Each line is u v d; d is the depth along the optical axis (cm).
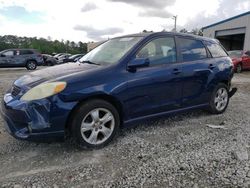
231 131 464
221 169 328
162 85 441
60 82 356
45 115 346
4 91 840
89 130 380
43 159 354
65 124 360
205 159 354
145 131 459
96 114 381
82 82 366
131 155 367
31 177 310
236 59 1633
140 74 414
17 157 360
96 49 506
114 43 481
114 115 396
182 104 483
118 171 324
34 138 349
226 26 2891
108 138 396
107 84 381
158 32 463
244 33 2614
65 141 406
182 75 468
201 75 503
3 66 2000
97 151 380
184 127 482
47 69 430
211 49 546
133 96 410
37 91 349
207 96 531
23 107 346
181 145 400
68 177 310
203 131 462
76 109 368
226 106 581
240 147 393
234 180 303
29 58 2084
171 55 466
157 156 363
